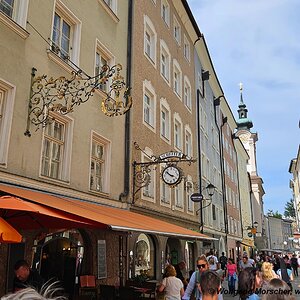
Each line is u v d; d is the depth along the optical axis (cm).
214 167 3228
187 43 2630
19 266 606
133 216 1153
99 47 1329
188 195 2283
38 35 989
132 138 1498
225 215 3481
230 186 4112
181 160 1490
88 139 1172
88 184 1145
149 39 1900
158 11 2038
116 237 1266
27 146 900
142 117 1631
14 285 607
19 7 946
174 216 1920
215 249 2969
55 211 653
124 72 1507
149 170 1466
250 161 7481
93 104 1225
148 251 1575
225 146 4050
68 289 1036
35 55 968
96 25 1315
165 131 1994
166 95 2014
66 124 1090
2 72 855
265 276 632
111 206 1268
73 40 1184
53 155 1034
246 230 5041
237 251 4219
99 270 1127
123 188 1385
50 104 1000
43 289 155
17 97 888
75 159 1091
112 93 1361
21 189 831
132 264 1355
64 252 1047
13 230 528
